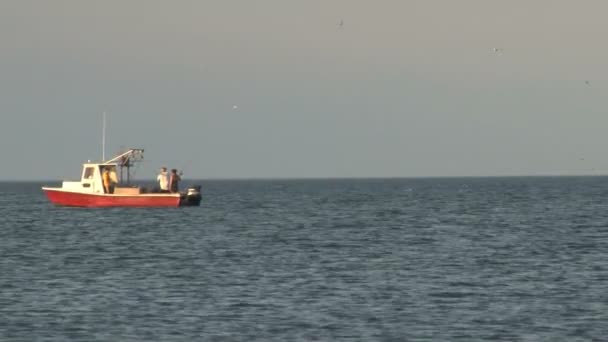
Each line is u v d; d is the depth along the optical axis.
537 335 145.50
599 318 156.88
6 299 175.00
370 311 163.12
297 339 143.00
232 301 172.50
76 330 148.75
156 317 158.12
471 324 152.88
